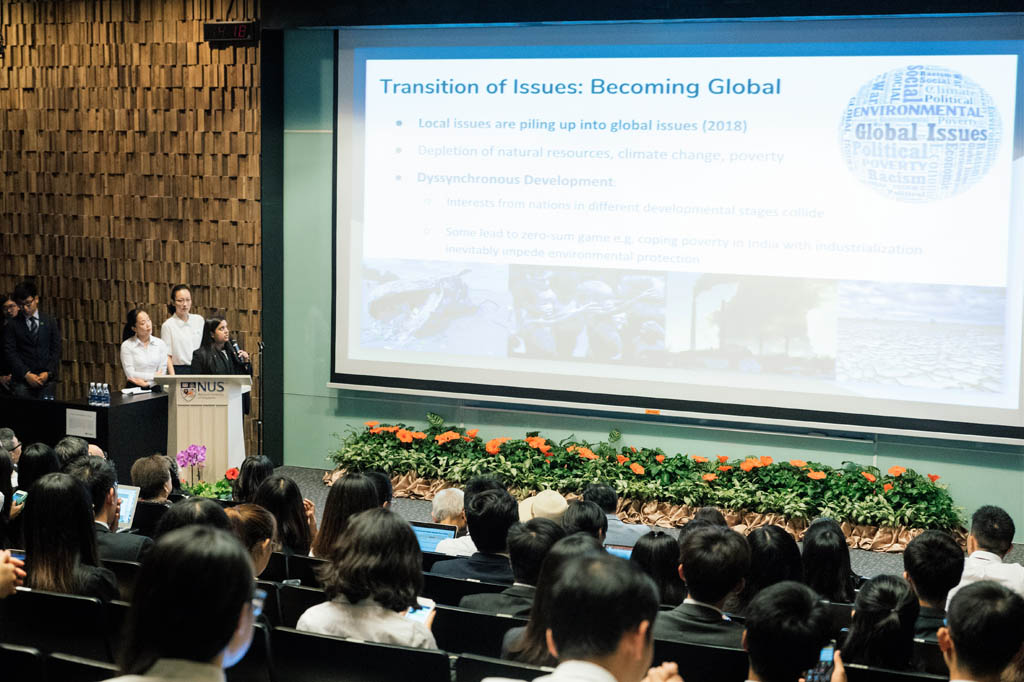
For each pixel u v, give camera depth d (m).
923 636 3.82
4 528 5.10
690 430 9.18
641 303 9.19
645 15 8.61
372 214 9.91
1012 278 8.21
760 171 8.77
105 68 10.78
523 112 9.38
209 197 10.58
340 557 3.16
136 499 5.80
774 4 8.30
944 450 8.54
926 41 8.27
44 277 11.18
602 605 1.69
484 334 9.67
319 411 10.34
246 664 3.13
